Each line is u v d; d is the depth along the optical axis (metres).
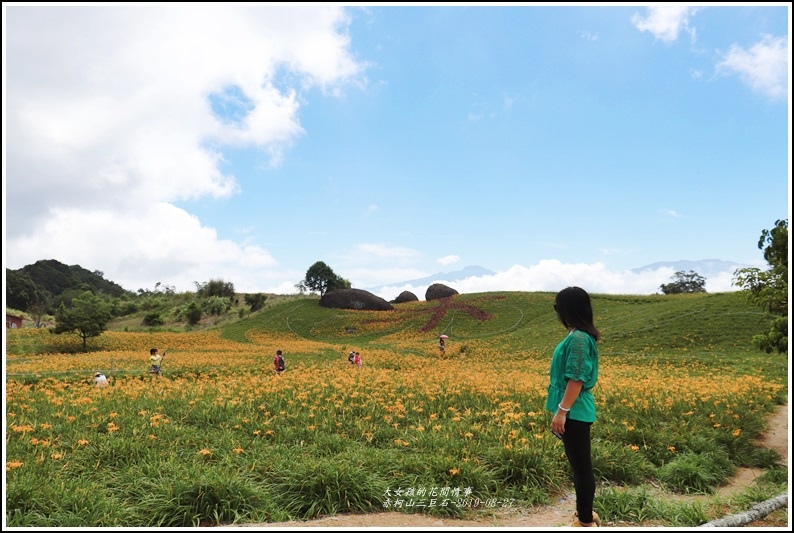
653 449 8.13
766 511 4.91
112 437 7.92
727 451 8.33
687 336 29.73
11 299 72.44
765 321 29.52
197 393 12.49
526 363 26.14
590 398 4.49
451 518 5.45
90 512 5.20
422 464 6.46
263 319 61.28
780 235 8.38
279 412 9.99
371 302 66.12
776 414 11.63
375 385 13.41
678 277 74.94
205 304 71.94
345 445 7.90
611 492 5.79
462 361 29.78
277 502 5.65
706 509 5.58
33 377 20.17
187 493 5.45
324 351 37.56
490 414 9.70
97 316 40.59
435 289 71.50
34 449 7.18
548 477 6.38
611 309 45.53
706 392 12.09
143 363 27.02
